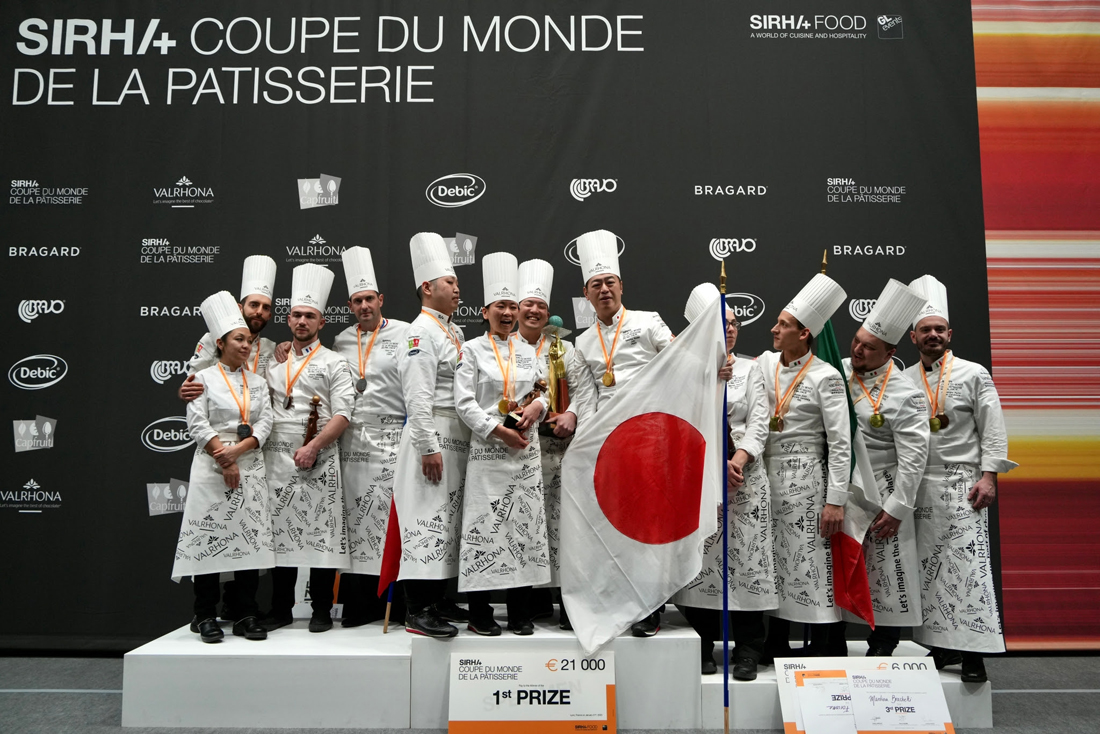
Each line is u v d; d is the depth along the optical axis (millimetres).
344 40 4777
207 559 3338
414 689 3062
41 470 4480
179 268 4605
